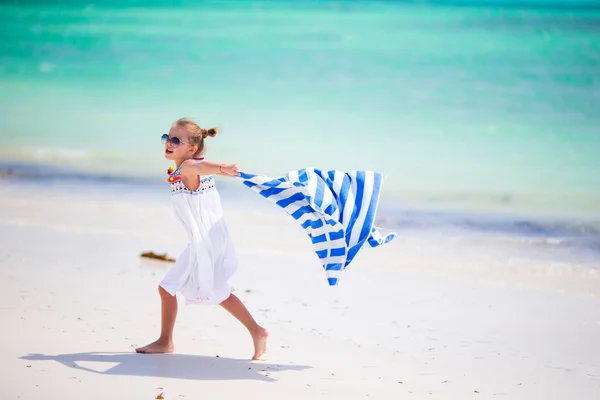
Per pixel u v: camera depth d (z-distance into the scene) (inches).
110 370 231.1
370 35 1249.4
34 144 642.2
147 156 605.3
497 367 249.1
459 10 1541.6
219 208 250.5
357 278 354.9
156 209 468.4
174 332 276.1
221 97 856.9
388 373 240.8
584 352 265.0
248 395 215.9
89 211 461.4
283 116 769.6
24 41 1208.2
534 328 290.0
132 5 1589.6
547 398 224.2
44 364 233.1
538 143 657.0
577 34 1223.5
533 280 353.4
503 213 467.8
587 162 594.6
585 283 349.1
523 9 1521.9
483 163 593.6
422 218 458.9
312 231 245.3
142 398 209.2
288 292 330.0
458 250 400.5
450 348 267.0
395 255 392.8
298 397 216.5
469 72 984.3
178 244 398.6
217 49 1142.3
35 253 375.2
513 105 807.1
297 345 265.7
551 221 451.2
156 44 1181.1
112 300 306.5
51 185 522.3
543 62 1030.4
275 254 388.8
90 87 911.7
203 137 253.6
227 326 284.8
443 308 313.1
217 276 246.1
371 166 582.2
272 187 241.8
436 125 730.2
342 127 721.0
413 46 1158.3
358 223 247.4
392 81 941.2
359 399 217.5
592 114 759.7
